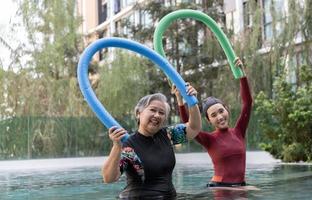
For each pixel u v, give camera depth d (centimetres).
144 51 295
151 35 1788
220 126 390
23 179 628
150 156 274
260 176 509
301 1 1263
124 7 2656
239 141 394
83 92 258
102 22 3075
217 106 392
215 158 386
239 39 1529
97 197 353
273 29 1373
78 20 1747
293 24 1271
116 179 252
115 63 1614
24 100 1551
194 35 1756
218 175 386
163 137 288
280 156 860
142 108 278
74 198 353
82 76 262
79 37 1741
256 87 1438
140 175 272
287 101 801
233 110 1462
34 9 1669
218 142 386
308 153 809
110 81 1595
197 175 593
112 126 247
